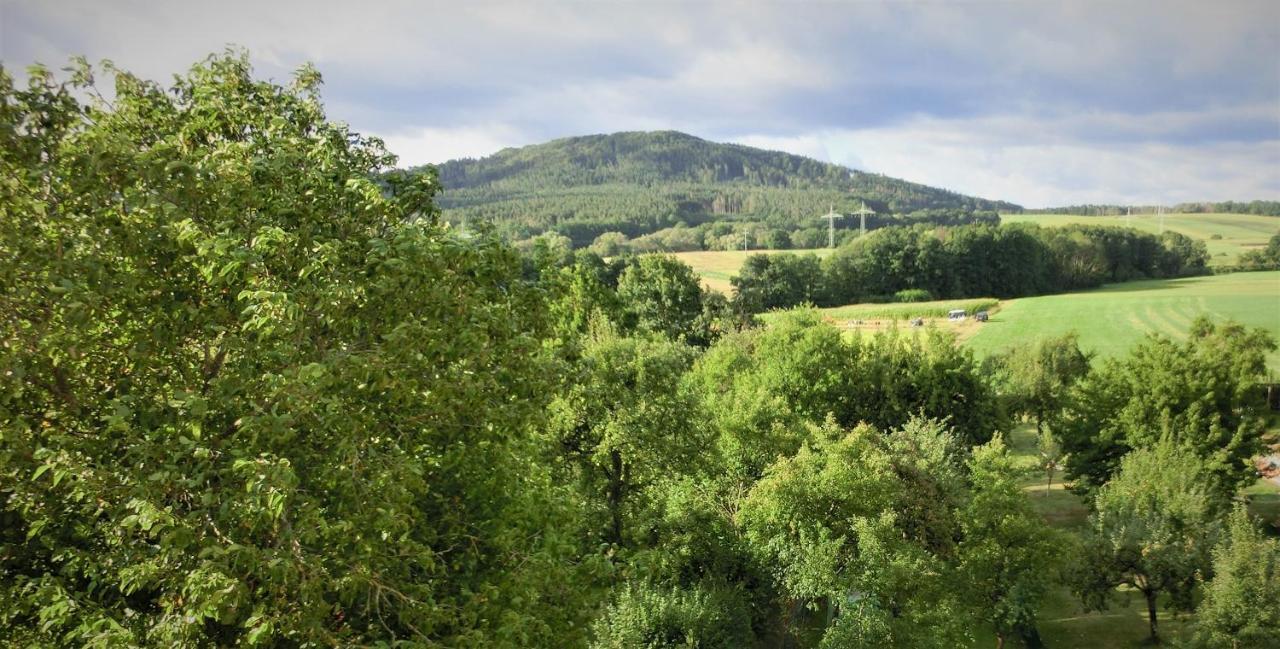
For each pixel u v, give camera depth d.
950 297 129.38
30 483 9.34
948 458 33.72
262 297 8.88
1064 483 50.25
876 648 21.98
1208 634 24.92
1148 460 34.31
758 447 31.22
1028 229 156.75
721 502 28.83
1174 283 144.00
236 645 10.01
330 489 10.84
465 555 12.86
